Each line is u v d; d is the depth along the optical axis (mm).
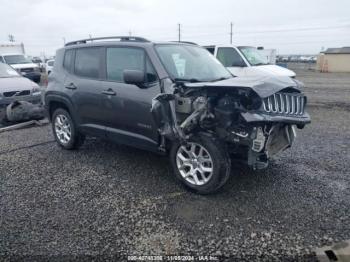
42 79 20859
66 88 5234
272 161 4879
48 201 3711
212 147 3553
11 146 5980
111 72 4621
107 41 4777
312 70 43719
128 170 4637
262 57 10781
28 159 5207
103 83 4656
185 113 3740
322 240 2877
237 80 3801
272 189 3920
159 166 4773
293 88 3812
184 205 3566
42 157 5297
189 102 3678
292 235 2965
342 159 4953
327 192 3816
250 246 2820
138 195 3830
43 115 8000
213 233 3023
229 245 2842
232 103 3520
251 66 9633
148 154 5320
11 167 4848
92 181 4266
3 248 2832
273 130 3676
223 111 3531
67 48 5418
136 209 3494
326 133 6668
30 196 3848
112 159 5121
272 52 29344
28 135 6801
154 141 4172
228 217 3297
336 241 2854
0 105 7742
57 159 5184
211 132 3684
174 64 4188
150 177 4367
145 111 4113
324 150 5430
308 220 3211
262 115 3387
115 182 4223
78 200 3729
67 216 3365
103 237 2982
